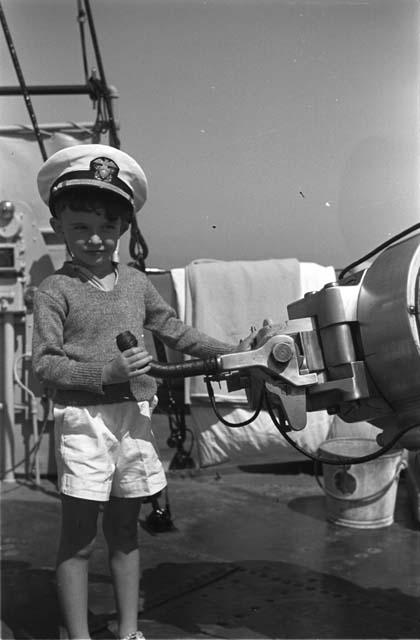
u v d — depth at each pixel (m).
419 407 1.46
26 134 3.45
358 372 1.50
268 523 2.83
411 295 1.40
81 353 1.77
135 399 1.82
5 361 3.51
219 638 1.85
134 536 1.86
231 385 1.76
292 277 3.32
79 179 1.77
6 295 3.44
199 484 3.41
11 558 2.46
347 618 1.96
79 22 3.26
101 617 2.01
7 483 3.48
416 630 1.88
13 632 1.92
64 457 1.77
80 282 1.82
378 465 2.72
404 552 2.48
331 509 2.82
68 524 1.78
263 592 2.15
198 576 2.28
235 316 3.29
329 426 3.31
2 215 3.41
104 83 3.15
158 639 1.84
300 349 1.54
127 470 1.82
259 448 3.30
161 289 3.48
